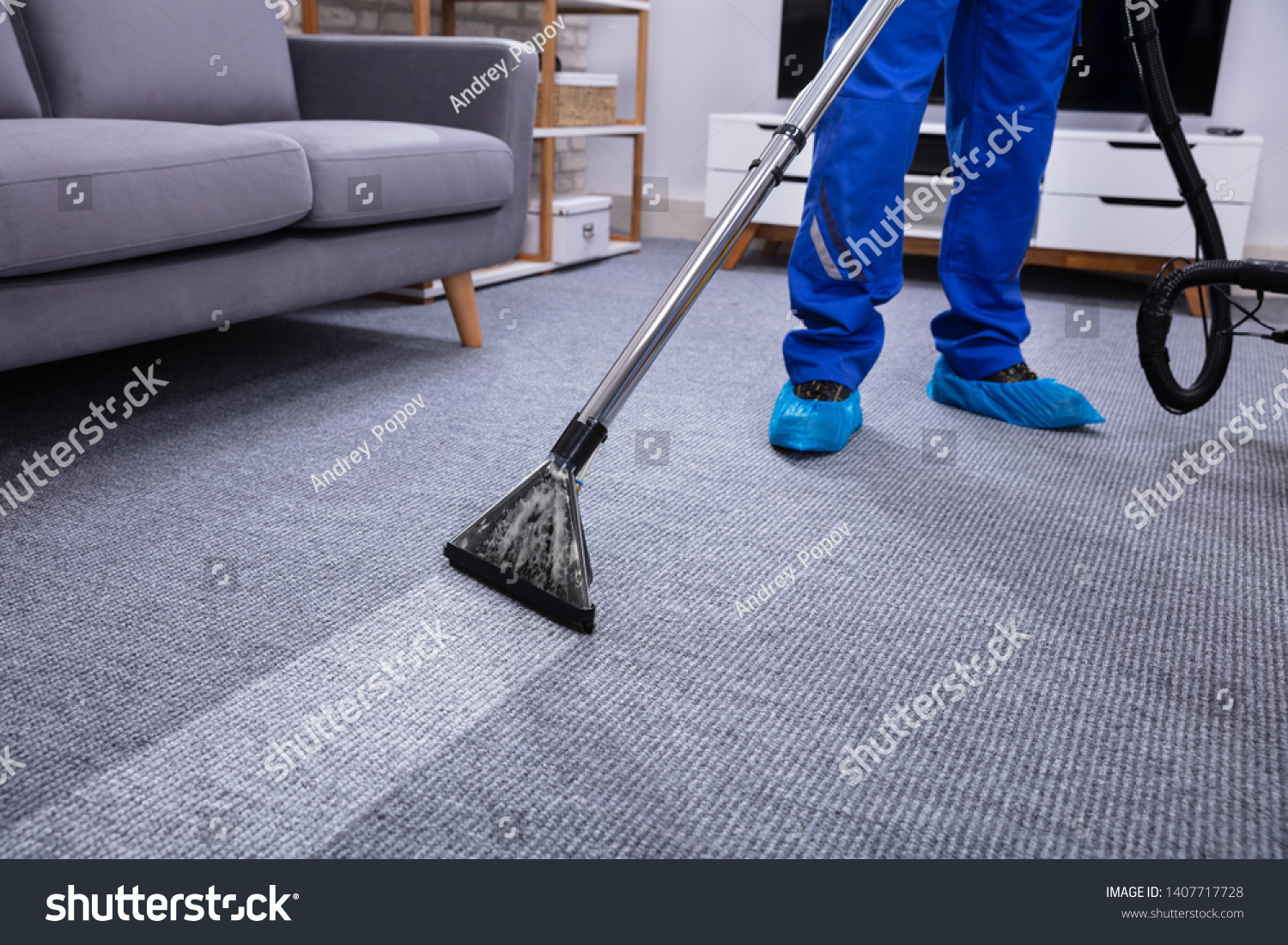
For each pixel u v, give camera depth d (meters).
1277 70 2.70
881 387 1.70
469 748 0.71
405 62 1.88
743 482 1.22
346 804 0.65
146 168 1.17
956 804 0.66
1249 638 0.88
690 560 1.01
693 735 0.73
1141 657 0.85
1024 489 1.23
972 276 1.49
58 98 1.58
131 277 1.22
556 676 0.80
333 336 1.92
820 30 3.12
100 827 0.62
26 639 0.82
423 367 1.71
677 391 1.62
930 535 1.09
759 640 0.86
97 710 0.73
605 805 0.65
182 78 1.74
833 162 1.25
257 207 1.33
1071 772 0.70
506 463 1.26
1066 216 2.62
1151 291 1.35
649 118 3.49
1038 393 1.47
